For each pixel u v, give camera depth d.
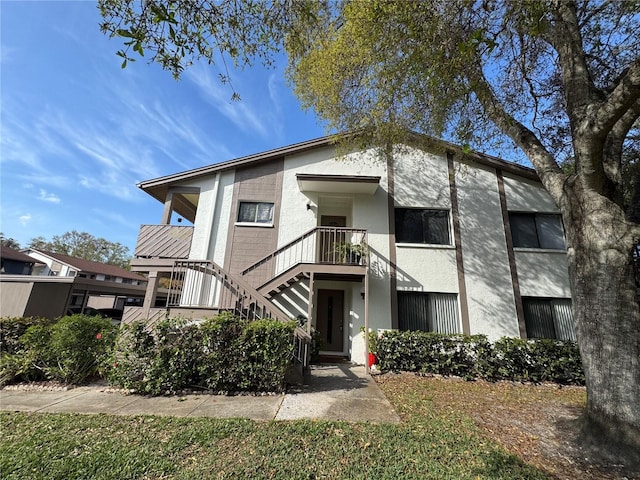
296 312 9.95
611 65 6.93
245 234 10.30
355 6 5.35
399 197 10.79
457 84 5.71
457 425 4.37
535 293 9.78
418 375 7.75
